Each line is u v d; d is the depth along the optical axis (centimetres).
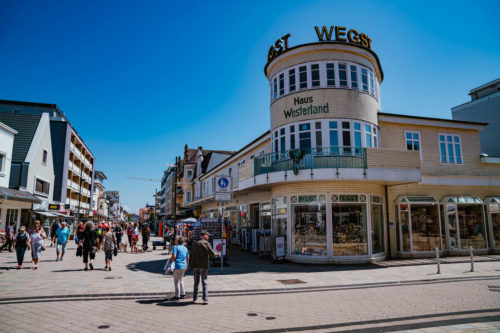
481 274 1123
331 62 1561
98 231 2041
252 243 1880
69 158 4300
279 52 1670
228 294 848
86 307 702
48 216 3238
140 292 847
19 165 2725
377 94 1736
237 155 2581
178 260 796
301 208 1470
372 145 1559
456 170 1809
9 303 729
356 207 1446
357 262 1390
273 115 1694
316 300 779
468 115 2647
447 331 536
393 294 838
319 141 1483
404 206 1616
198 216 3997
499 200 1778
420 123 1767
